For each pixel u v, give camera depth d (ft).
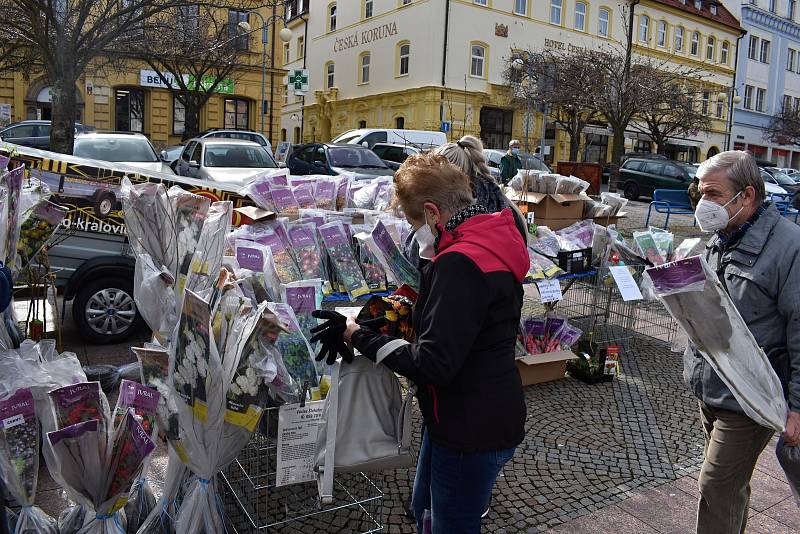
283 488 10.64
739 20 136.56
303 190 16.62
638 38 117.08
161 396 7.76
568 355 16.55
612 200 20.24
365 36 108.06
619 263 18.01
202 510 7.80
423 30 94.99
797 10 146.72
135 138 38.06
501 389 6.45
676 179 73.15
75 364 8.82
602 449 13.17
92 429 7.07
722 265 8.07
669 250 18.45
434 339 6.04
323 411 7.73
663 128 103.86
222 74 75.56
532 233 17.13
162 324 8.89
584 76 73.05
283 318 8.01
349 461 7.69
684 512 10.97
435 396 6.57
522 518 10.62
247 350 7.29
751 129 142.00
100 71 79.87
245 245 11.01
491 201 9.88
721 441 7.99
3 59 58.03
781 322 7.63
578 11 107.76
